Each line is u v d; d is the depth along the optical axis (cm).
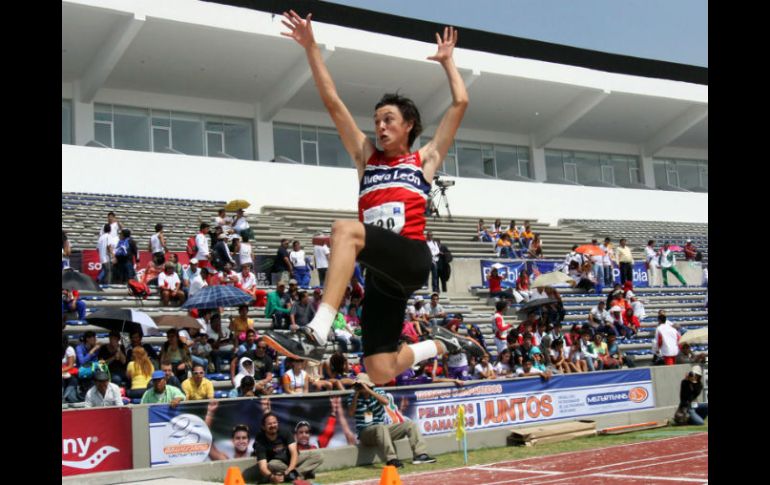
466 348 612
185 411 1137
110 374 1316
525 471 1123
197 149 3180
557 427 1495
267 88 3231
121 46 2720
